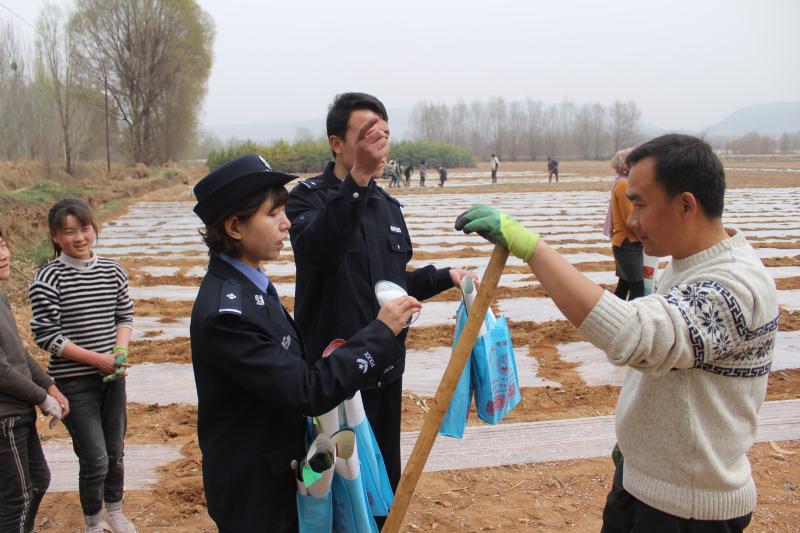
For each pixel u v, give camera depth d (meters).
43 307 3.25
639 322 1.78
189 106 44.56
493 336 3.12
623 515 2.27
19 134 26.02
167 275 10.97
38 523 3.73
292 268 11.52
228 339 2.08
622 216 6.05
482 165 70.44
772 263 11.09
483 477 4.12
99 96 38.28
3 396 2.87
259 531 2.20
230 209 2.18
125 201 26.14
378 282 2.65
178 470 4.32
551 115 103.38
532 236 1.94
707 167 1.89
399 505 2.14
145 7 40.75
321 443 2.16
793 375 5.78
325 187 3.01
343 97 2.99
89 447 3.29
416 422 4.93
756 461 4.25
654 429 1.99
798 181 34.38
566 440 4.58
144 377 6.10
